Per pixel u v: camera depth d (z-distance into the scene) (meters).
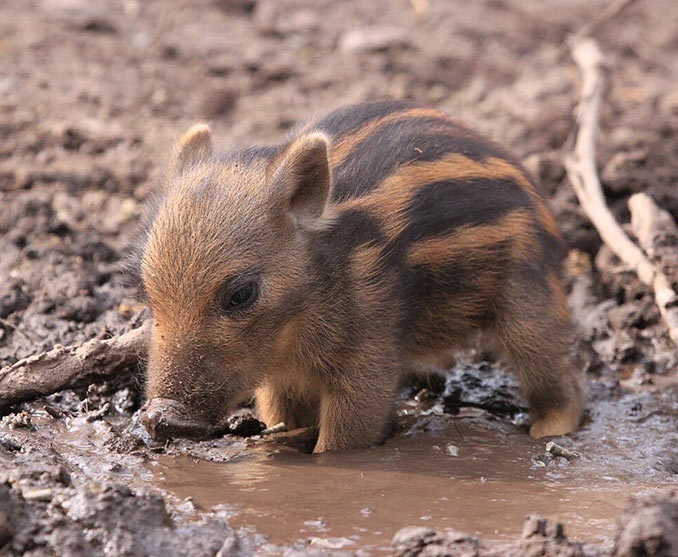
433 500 9.61
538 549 8.16
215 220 10.25
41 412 11.27
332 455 10.93
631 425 12.10
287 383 11.62
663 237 14.57
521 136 19.20
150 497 8.60
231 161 11.02
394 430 11.75
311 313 10.88
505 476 10.34
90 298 13.48
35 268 14.14
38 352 12.41
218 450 10.83
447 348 12.50
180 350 10.02
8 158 17.98
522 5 26.52
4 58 21.20
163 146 18.48
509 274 12.08
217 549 8.38
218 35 23.36
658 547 7.55
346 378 11.24
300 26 23.95
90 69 21.33
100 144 18.48
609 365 13.89
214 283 10.05
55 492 8.66
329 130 12.08
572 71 22.81
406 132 11.97
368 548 8.50
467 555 8.16
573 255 16.05
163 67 21.81
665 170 17.28
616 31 25.48
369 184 11.41
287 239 10.62
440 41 23.94
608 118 20.02
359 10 25.28
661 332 14.36
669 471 10.68
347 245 11.02
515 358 12.24
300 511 9.24
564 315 12.42
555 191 17.27
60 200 16.86
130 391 11.59
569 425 11.98
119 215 16.58
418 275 11.67
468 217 11.77
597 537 8.77
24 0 24.03
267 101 20.80
